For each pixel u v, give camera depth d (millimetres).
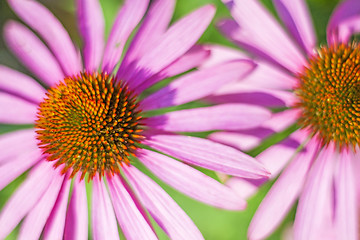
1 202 361
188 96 328
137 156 336
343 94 339
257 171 315
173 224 326
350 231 333
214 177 338
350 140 341
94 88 340
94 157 336
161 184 355
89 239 348
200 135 344
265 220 327
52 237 332
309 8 364
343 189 336
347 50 342
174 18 356
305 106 341
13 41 343
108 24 364
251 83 332
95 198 337
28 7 338
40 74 345
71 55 343
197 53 330
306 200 332
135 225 330
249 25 330
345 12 336
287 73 339
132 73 338
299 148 337
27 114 345
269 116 317
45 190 338
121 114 336
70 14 406
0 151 342
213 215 355
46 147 340
